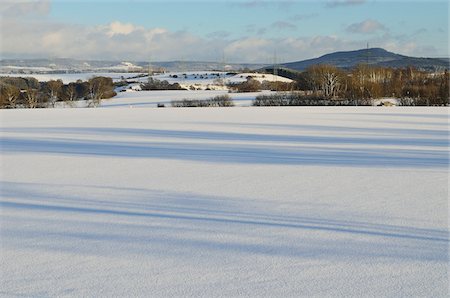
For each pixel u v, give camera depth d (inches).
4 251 239.3
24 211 323.6
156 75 5615.2
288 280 199.5
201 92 3656.5
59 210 325.7
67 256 231.0
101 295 186.7
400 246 240.2
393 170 496.4
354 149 690.8
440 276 202.2
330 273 206.4
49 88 3380.9
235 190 389.7
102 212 318.0
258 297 183.8
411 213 306.3
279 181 431.5
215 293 187.5
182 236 261.0
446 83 2586.1
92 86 3417.8
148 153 658.2
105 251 237.6
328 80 2898.6
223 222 289.0
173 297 184.2
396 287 192.1
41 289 193.2
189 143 779.4
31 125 1219.2
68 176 473.4
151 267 215.2
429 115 1551.4
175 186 411.2
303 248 238.5
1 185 426.0
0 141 846.5
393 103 2513.5
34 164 564.7
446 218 293.0
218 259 224.5
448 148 702.5
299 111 1807.3
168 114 1651.1
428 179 438.6
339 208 322.3
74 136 925.8
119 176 469.1
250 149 694.5
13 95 3061.0
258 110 1883.6
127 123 1243.8
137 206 335.0
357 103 2534.5
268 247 240.5
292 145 742.5
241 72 5595.5
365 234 261.1
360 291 188.7
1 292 190.5
